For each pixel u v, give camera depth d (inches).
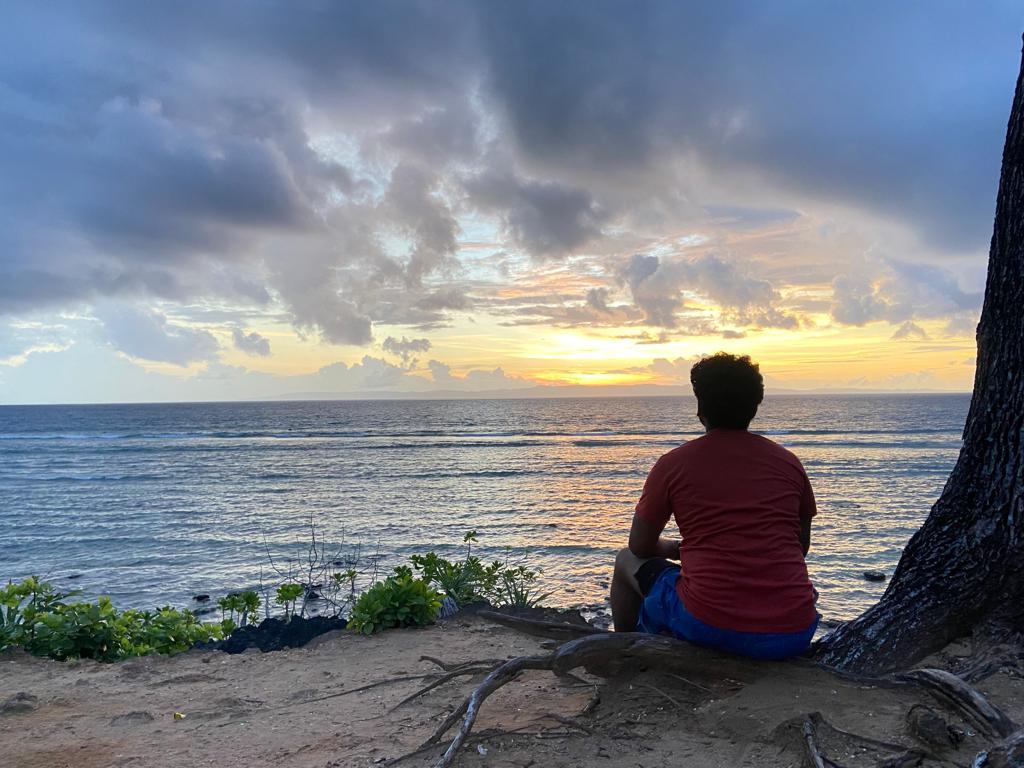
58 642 223.5
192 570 786.2
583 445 2755.9
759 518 109.7
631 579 129.1
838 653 144.3
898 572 150.0
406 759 106.6
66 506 1314.0
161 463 2164.1
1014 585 136.4
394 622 234.4
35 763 121.2
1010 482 138.4
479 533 978.7
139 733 137.0
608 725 111.9
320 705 149.6
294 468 1977.1
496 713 130.1
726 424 117.4
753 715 104.9
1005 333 140.0
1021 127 139.6
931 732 94.7
